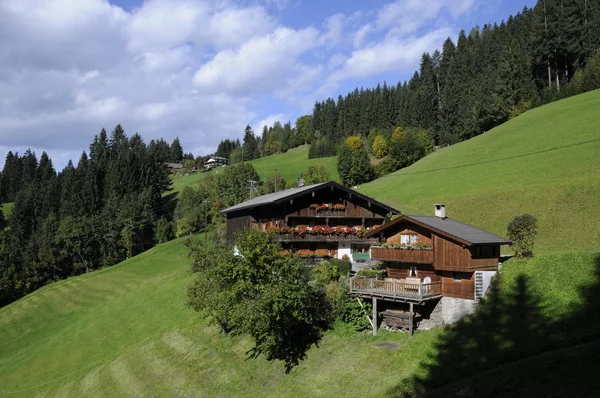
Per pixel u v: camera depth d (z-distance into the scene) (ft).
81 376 154.81
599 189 164.35
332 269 134.82
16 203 391.04
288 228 155.63
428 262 113.09
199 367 128.26
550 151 235.61
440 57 572.92
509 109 377.50
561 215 163.02
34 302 268.21
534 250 147.43
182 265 275.39
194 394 116.06
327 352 111.14
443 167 292.61
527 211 175.63
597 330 82.58
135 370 141.79
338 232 163.22
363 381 95.66
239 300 115.96
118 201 382.42
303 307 110.63
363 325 114.73
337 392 94.99
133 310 202.28
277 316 106.32
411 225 121.70
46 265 323.78
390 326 113.39
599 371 68.74
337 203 168.76
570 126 261.03
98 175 421.59
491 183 221.66
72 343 189.47
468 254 105.70
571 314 89.97
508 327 94.53
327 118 622.54
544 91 376.89
